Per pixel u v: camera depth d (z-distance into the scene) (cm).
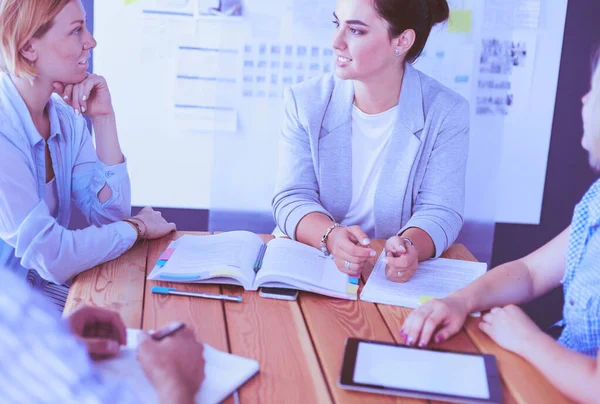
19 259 155
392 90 175
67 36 147
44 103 156
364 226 185
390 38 164
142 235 152
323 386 99
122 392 72
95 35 252
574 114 272
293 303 127
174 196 273
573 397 99
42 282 164
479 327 119
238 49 245
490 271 131
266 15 243
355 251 138
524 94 267
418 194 178
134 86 259
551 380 102
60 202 166
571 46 264
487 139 260
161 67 257
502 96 257
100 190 166
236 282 132
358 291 134
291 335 114
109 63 255
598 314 110
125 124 263
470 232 268
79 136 169
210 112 264
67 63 149
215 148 253
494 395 97
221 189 257
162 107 262
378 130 178
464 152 177
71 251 137
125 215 170
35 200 142
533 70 264
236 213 259
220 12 249
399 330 118
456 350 110
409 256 138
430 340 114
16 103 148
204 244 149
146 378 88
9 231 140
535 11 258
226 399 94
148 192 272
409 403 95
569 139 275
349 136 178
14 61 144
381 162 179
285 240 151
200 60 257
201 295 126
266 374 101
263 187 257
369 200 182
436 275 143
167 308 122
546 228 285
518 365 107
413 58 175
